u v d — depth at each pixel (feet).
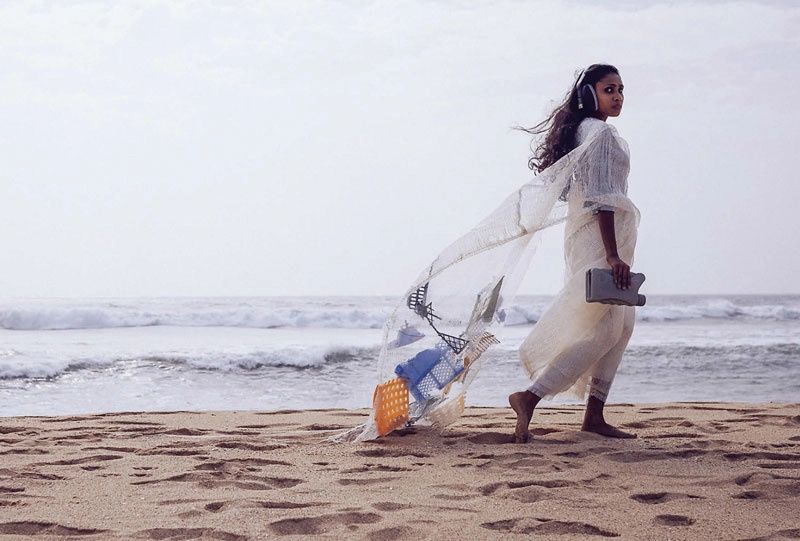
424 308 14.16
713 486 10.36
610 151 13.82
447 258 13.96
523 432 13.99
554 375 14.01
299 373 34.14
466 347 14.12
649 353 42.04
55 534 8.16
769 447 13.51
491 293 14.20
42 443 14.24
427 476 11.05
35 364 32.30
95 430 16.07
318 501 9.46
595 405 14.79
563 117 14.67
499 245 13.85
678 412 19.12
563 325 14.08
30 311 63.82
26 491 10.13
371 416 14.24
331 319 72.02
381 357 14.16
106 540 7.89
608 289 13.11
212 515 8.86
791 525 8.38
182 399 26.27
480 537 8.00
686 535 8.03
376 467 11.70
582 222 14.06
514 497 9.73
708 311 97.76
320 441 14.26
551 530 8.27
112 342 48.34
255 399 26.55
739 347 44.98
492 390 27.76
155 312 68.90
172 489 10.25
